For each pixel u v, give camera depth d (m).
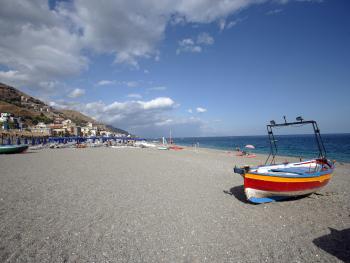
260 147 63.22
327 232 7.28
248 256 5.84
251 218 8.44
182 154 39.56
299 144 72.75
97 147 66.12
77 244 6.31
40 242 6.39
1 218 8.03
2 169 19.08
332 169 11.80
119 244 6.35
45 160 26.84
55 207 9.28
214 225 7.75
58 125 164.00
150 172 18.17
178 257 5.74
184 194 11.59
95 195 11.12
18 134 106.06
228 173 18.11
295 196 11.02
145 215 8.56
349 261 5.64
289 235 7.05
